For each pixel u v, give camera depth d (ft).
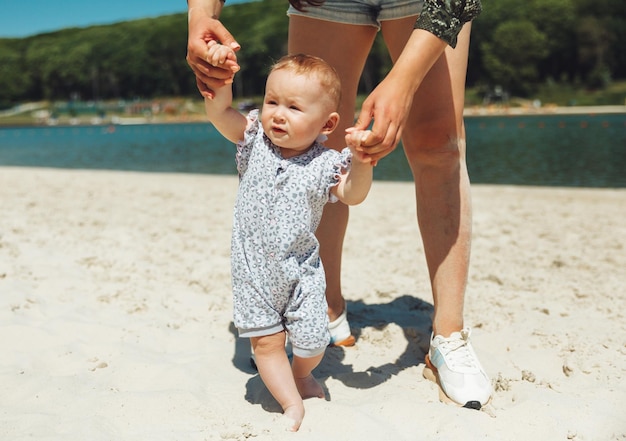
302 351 7.05
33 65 403.75
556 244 16.80
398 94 6.55
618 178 39.75
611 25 263.08
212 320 10.73
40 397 7.66
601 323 10.20
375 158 6.56
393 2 8.15
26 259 14.29
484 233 18.40
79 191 28.73
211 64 6.66
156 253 15.52
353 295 12.36
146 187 30.60
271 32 315.17
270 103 7.08
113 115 284.41
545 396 7.64
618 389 7.91
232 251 7.29
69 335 9.71
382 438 6.60
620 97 234.17
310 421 6.91
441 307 8.20
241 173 7.47
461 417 7.02
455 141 8.20
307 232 7.04
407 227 19.52
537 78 267.80
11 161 63.82
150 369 8.50
